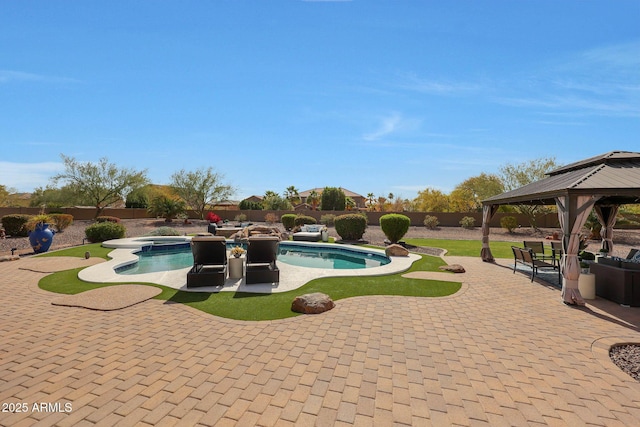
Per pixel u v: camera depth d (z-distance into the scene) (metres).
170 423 2.69
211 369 3.65
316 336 4.67
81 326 4.97
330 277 8.62
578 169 8.88
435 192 39.38
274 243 8.66
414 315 5.70
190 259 12.99
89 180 31.84
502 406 2.99
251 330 4.88
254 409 2.90
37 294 6.74
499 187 31.80
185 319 5.34
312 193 55.91
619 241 18.38
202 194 35.50
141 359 3.88
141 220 32.31
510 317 5.65
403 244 17.09
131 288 7.18
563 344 4.47
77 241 16.73
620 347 4.48
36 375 3.47
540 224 28.77
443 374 3.60
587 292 6.92
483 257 12.12
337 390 3.24
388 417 2.80
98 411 2.84
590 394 3.21
